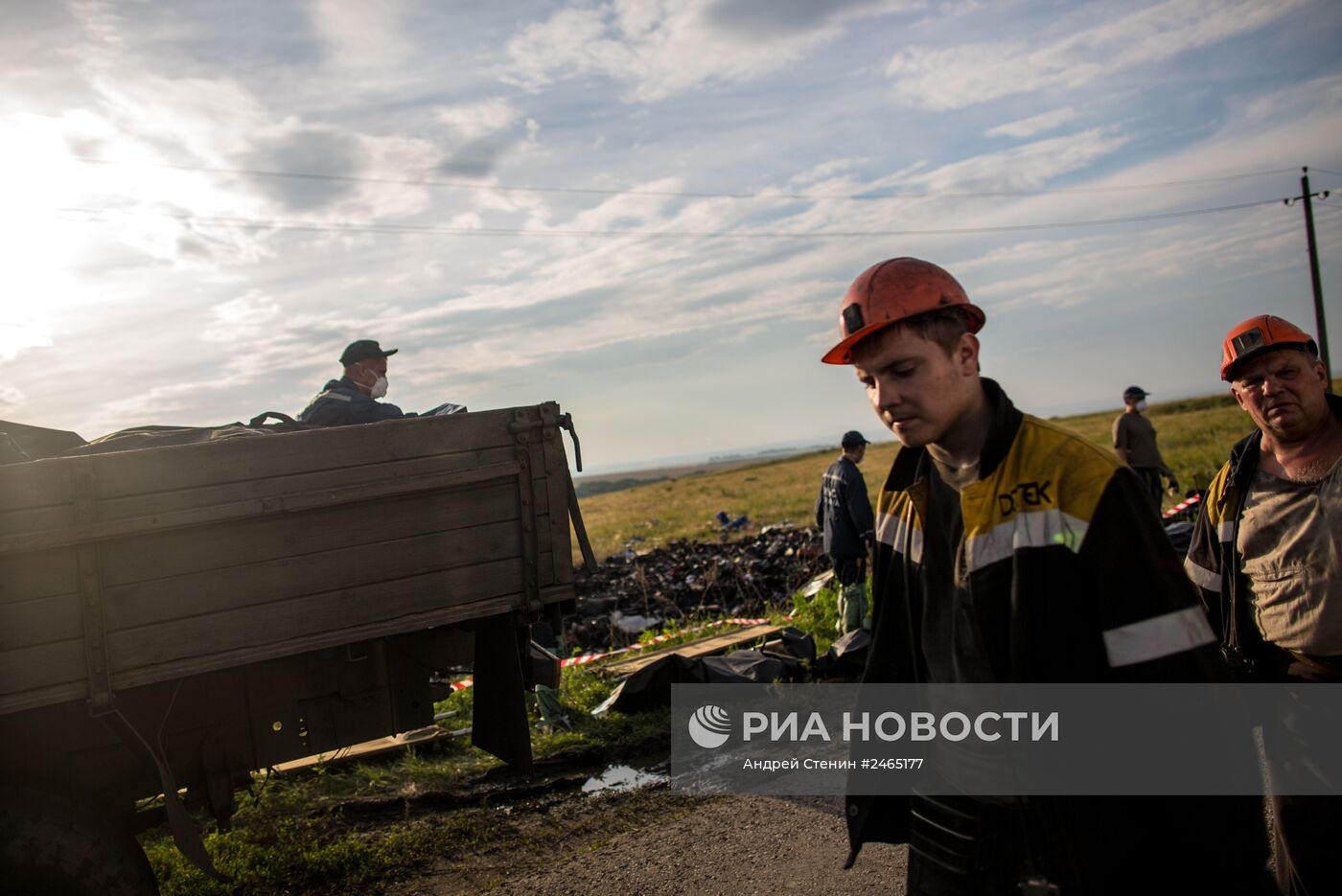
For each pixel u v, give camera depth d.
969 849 1.99
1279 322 2.75
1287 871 2.79
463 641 4.41
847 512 8.01
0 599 3.16
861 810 2.28
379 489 3.66
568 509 4.08
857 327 1.87
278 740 4.03
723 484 56.50
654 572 15.40
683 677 7.17
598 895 4.27
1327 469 2.68
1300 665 2.73
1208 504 3.02
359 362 6.46
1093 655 1.80
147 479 3.34
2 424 4.62
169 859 4.82
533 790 5.68
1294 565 2.69
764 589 12.88
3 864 3.22
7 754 3.53
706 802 5.32
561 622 4.07
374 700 4.23
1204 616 1.79
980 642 1.95
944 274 1.90
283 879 4.66
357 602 3.65
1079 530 1.78
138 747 3.57
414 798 5.57
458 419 3.83
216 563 3.45
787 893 4.12
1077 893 1.80
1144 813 1.78
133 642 3.32
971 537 1.91
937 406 1.88
